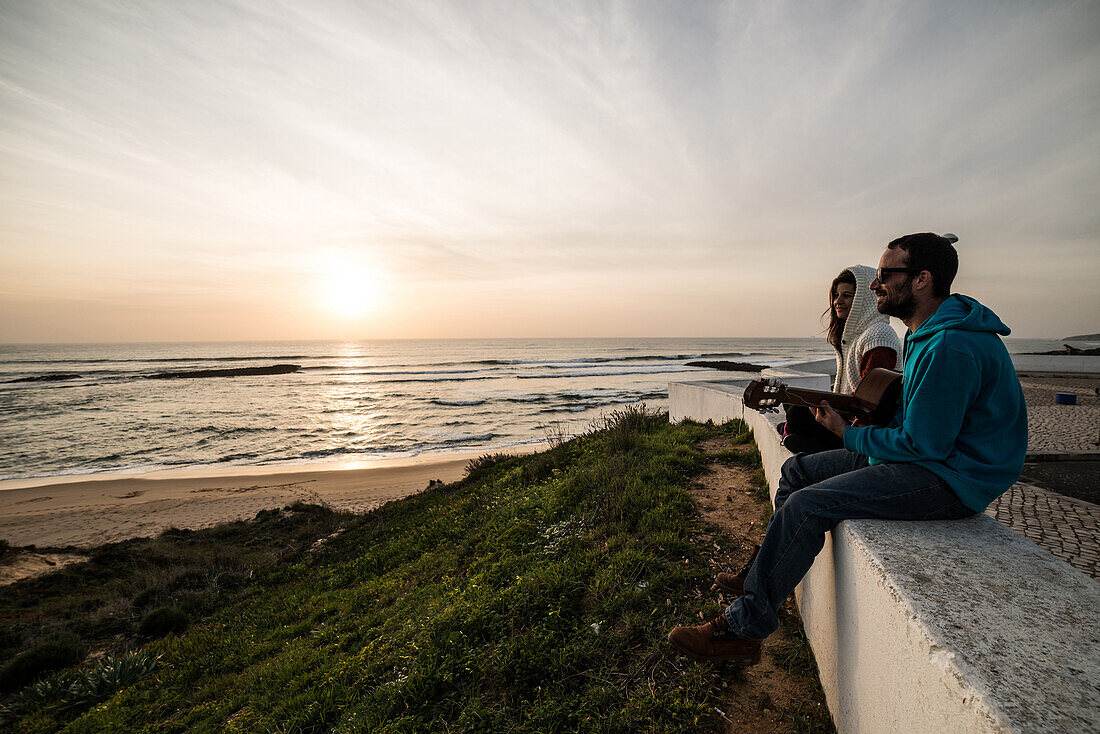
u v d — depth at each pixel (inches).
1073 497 212.1
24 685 269.9
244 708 173.2
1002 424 70.0
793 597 127.6
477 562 198.5
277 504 654.5
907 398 73.9
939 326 71.2
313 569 384.8
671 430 363.9
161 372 2869.1
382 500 652.1
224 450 1022.4
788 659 104.7
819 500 78.6
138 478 804.0
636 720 96.0
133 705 219.0
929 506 73.2
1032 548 66.0
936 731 46.7
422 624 160.7
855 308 114.7
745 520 175.8
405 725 111.3
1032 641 46.5
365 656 161.8
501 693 113.0
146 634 319.6
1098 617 50.0
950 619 50.7
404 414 1398.9
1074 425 372.2
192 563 446.0
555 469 325.1
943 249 77.3
